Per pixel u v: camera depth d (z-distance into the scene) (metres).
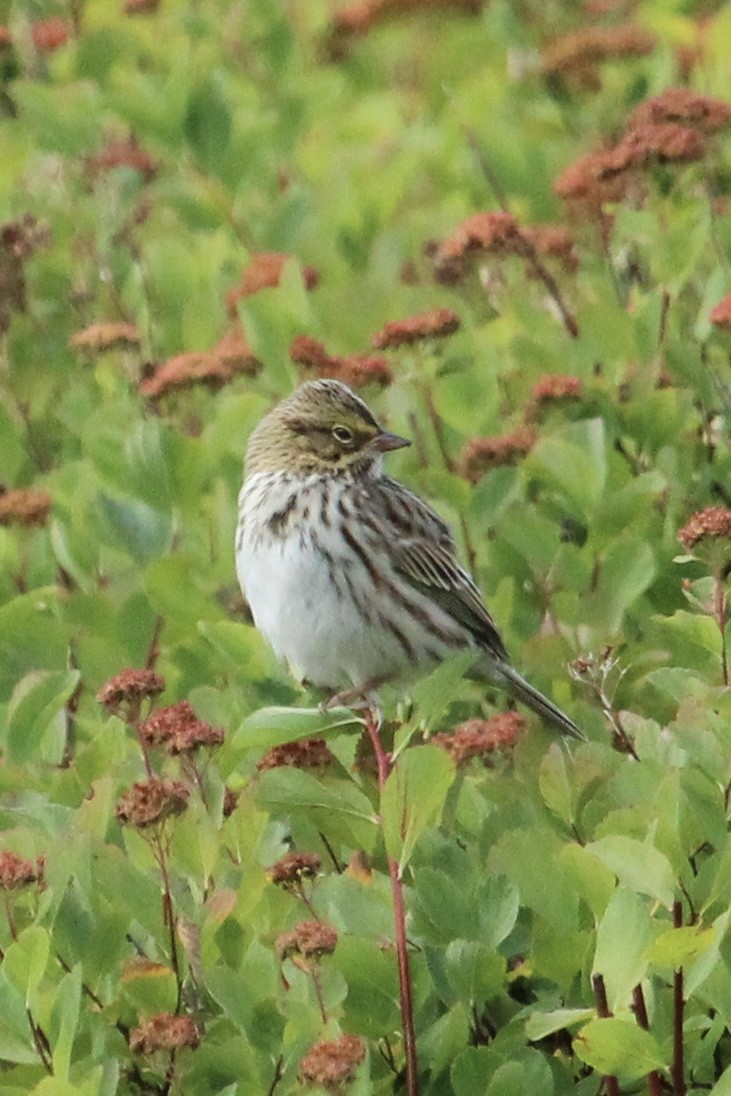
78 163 19.20
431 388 14.66
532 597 13.11
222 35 22.16
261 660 12.54
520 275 16.69
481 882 9.69
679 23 21.05
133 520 13.52
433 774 9.14
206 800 10.14
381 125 20.92
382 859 10.30
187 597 12.77
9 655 12.57
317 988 9.14
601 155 15.48
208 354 14.98
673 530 13.16
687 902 9.18
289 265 15.09
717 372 14.58
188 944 9.47
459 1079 9.22
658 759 10.02
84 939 9.57
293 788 9.66
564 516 13.80
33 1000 9.05
